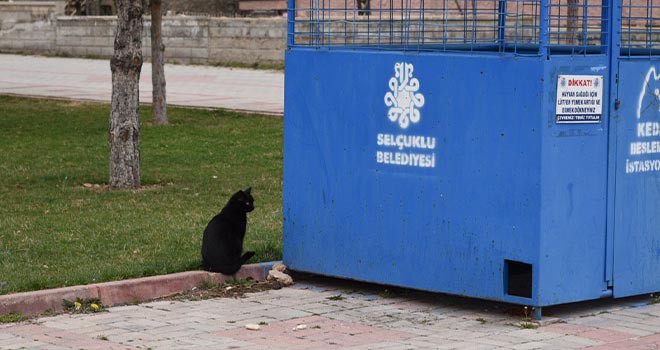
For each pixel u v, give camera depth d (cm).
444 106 920
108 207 1390
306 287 1027
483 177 902
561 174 881
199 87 3206
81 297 924
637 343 822
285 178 1045
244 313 915
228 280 1021
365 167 981
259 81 3394
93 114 2553
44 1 4569
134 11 1519
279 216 1330
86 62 4081
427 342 820
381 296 991
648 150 941
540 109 862
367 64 970
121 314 903
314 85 1010
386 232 972
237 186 1590
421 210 946
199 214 1341
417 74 936
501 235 896
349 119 988
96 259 1071
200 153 1959
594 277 917
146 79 3416
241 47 3947
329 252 1016
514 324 886
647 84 933
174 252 1106
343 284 1041
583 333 855
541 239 875
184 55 4062
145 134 2200
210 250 1017
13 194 1494
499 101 887
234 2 4856
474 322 894
